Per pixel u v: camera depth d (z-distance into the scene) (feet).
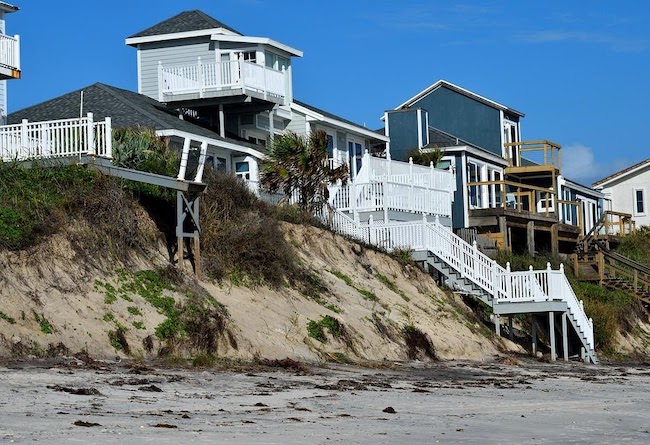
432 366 113.39
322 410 71.72
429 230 143.84
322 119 184.75
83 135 107.04
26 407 64.28
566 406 81.87
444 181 175.63
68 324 88.84
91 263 97.19
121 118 154.51
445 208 173.37
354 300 123.03
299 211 136.36
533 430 66.74
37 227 95.91
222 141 154.81
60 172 104.17
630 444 61.98
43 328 86.94
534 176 230.27
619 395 93.81
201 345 95.50
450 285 142.51
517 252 198.39
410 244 144.77
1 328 84.28
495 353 129.90
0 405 64.28
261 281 113.29
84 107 160.25
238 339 99.14
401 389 88.43
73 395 70.28
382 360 112.06
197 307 99.86
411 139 221.05
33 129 107.96
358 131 198.59
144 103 166.71
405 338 119.34
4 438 53.31
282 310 110.32
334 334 110.52
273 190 139.64
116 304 94.43
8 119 162.50
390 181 162.20
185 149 107.55
